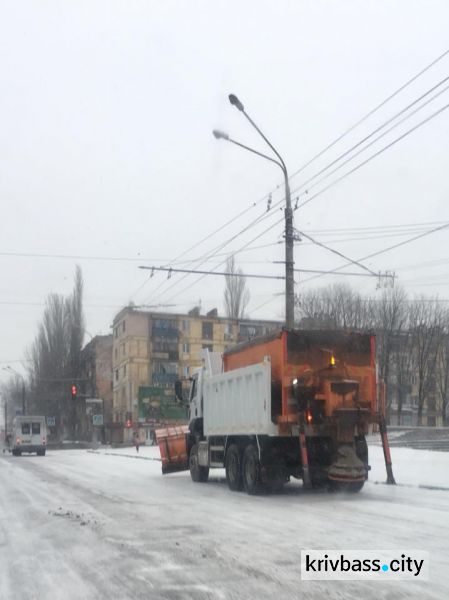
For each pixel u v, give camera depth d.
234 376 18.03
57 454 53.25
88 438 77.94
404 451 28.28
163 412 68.81
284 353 16.16
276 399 16.36
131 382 70.31
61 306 68.19
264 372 16.11
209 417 19.89
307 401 15.91
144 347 71.38
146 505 14.99
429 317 58.53
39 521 12.98
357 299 53.59
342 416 15.79
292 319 21.14
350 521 11.90
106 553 9.65
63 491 18.86
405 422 70.19
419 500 14.85
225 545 9.98
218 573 8.30
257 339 17.86
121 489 19.12
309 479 15.63
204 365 21.22
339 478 15.69
